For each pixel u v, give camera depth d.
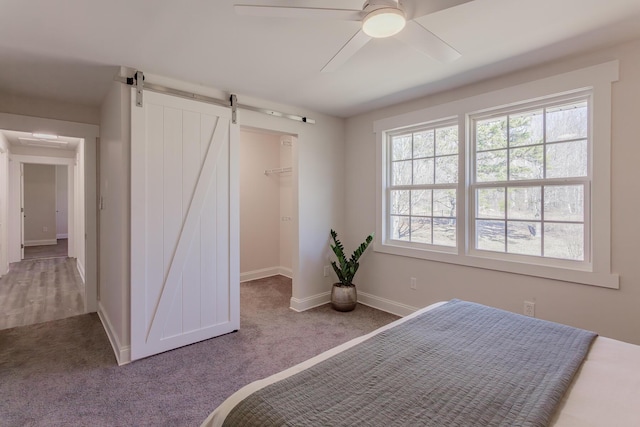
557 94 2.41
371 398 1.03
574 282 2.34
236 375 2.30
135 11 1.75
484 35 2.03
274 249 5.55
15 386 2.13
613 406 1.00
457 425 0.91
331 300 3.76
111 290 2.92
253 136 5.24
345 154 4.10
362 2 1.65
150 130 2.54
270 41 2.10
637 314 2.10
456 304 1.94
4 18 1.82
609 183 2.19
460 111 2.95
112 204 2.82
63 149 6.08
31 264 6.18
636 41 2.09
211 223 2.89
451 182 3.13
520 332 1.54
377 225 3.72
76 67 2.48
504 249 2.78
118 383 2.18
